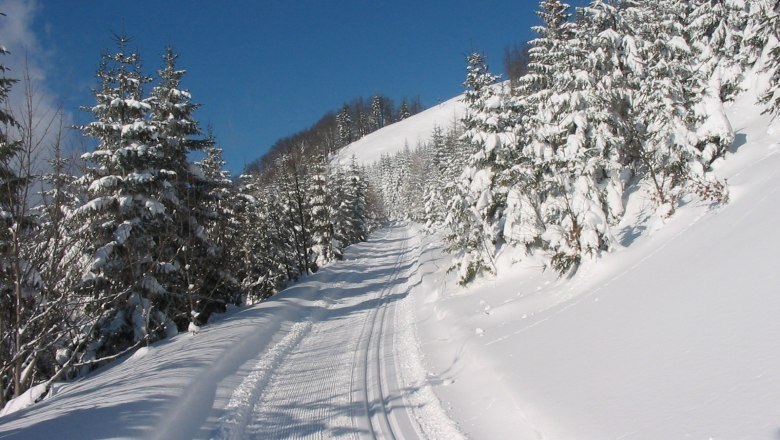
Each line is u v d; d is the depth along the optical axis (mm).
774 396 3686
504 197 16578
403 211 94812
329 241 36656
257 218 25234
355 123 175750
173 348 11211
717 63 19125
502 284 14547
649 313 6805
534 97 16391
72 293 10555
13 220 8188
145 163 13984
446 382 7867
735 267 6434
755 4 16266
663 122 12852
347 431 6527
